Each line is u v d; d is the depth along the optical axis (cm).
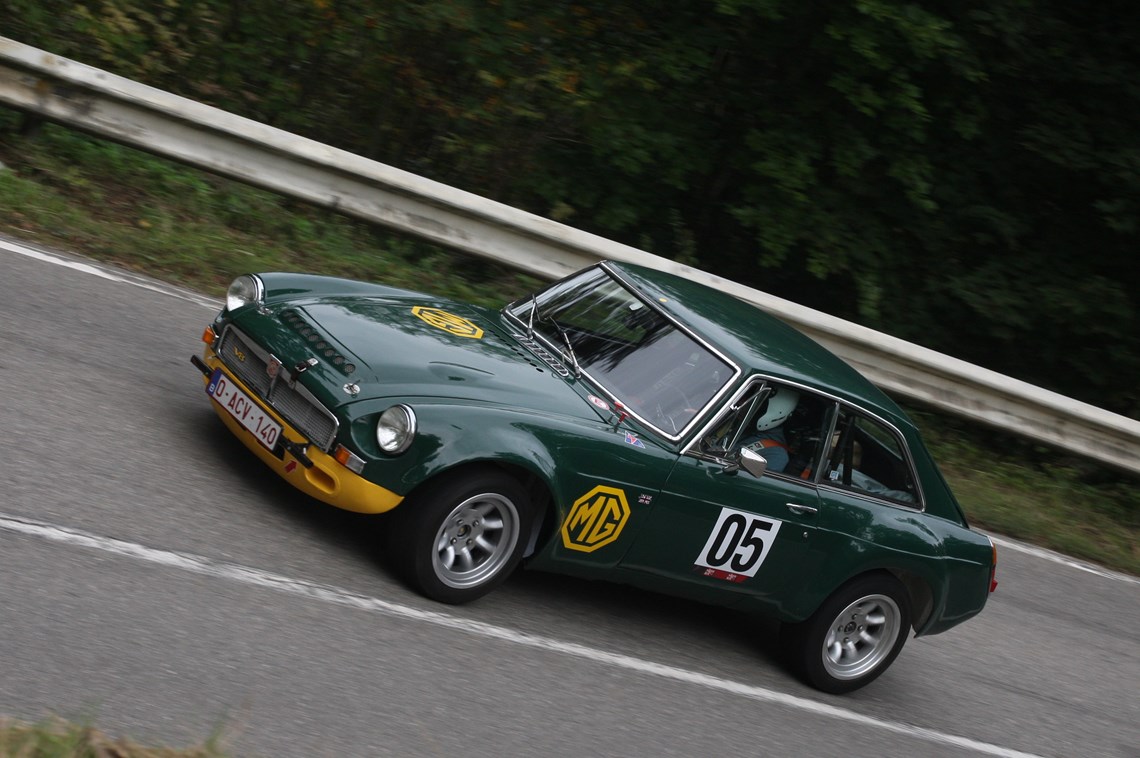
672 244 1853
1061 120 1873
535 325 852
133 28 1580
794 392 812
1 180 1146
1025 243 1953
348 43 1673
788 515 802
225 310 785
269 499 761
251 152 1266
